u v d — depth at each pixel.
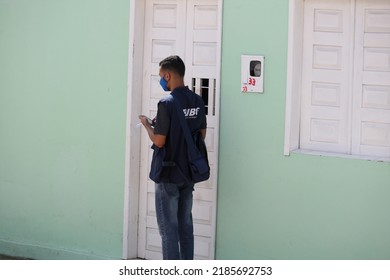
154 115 7.62
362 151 6.81
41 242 8.12
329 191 6.68
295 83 6.85
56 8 7.86
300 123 7.00
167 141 6.61
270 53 6.85
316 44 6.91
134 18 7.47
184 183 6.63
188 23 7.45
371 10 6.73
